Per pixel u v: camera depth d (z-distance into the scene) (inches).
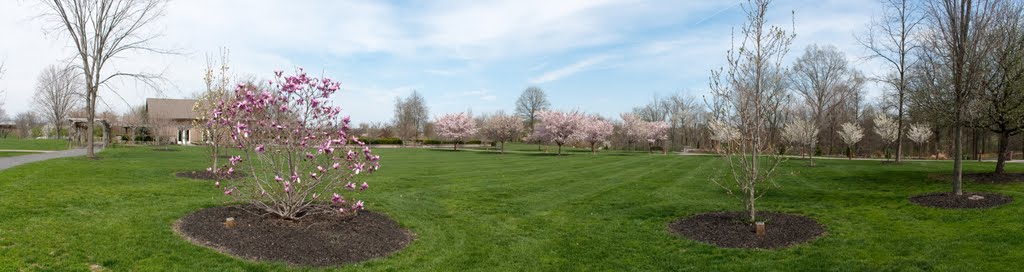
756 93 340.2
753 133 350.6
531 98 3245.6
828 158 1221.7
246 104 291.9
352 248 279.7
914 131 1077.8
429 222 370.9
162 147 1469.0
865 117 1688.0
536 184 615.5
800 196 502.3
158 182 482.9
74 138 1636.3
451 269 262.7
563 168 878.4
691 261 278.4
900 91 860.0
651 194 531.8
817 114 1298.0
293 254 261.3
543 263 279.3
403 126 2578.7
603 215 413.4
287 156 333.7
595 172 793.6
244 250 260.4
